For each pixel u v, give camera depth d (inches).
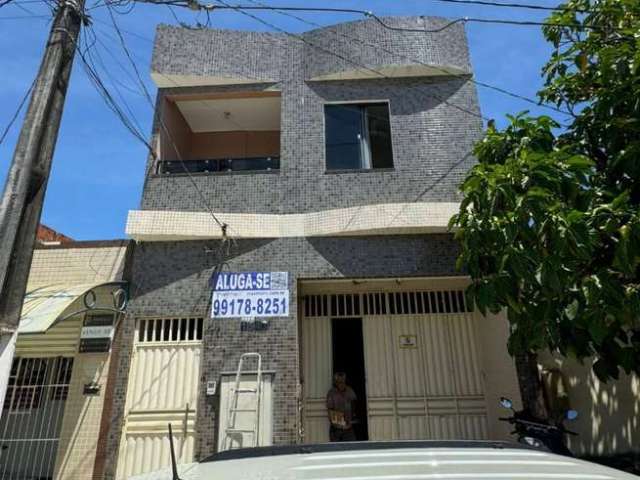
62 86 242.7
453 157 390.3
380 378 379.6
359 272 358.6
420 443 104.0
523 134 290.7
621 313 215.0
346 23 426.0
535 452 99.4
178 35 424.2
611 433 313.1
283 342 340.5
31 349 351.6
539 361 359.6
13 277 212.2
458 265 283.3
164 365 343.0
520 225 228.2
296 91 415.2
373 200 376.8
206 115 470.0
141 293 355.3
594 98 296.4
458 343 388.5
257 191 381.1
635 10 270.8
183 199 378.9
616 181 258.5
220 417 322.3
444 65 412.5
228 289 354.0
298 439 319.9
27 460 328.2
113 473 314.3
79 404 332.5
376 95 413.1
